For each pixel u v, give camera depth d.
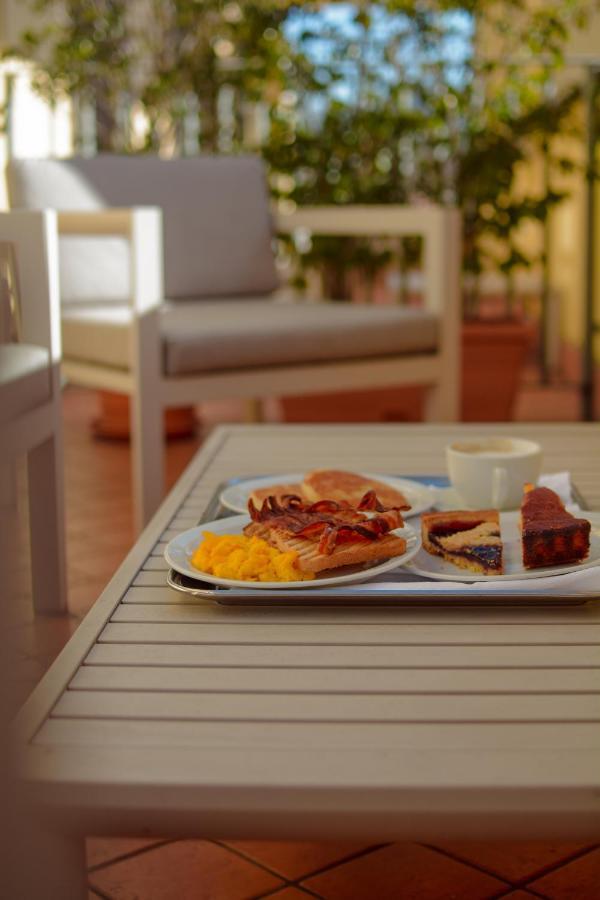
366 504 1.01
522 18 3.77
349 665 0.77
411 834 0.63
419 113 3.31
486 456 1.18
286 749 0.66
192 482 1.33
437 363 2.50
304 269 3.44
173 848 1.14
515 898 1.04
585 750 0.65
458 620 0.86
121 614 0.88
